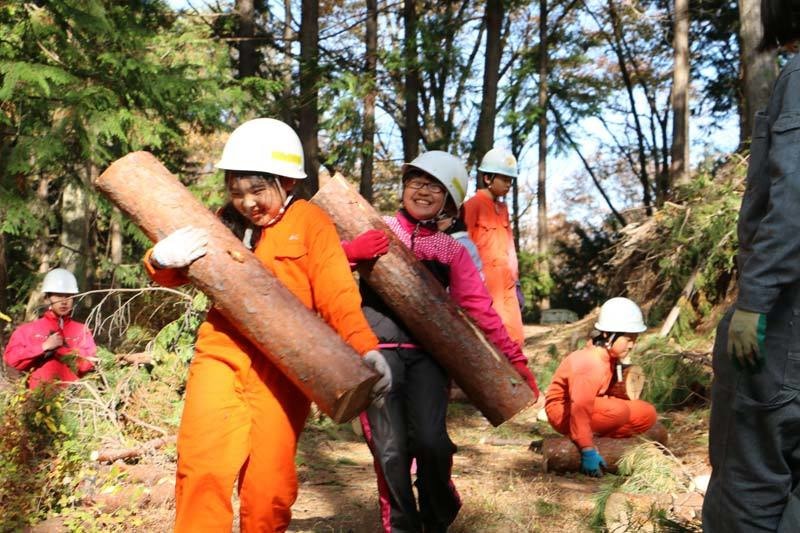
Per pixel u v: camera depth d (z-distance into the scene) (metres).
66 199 17.55
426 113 27.58
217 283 3.21
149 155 3.43
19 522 4.54
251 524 3.35
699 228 11.44
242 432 3.31
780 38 3.07
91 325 15.00
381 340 4.09
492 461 6.89
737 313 2.88
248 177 3.42
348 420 3.31
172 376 7.36
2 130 10.84
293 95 20.33
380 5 31.36
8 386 5.94
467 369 4.04
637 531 4.40
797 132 2.79
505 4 19.50
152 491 5.10
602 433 6.58
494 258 8.68
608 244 28.06
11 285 15.38
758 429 2.92
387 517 4.21
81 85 10.97
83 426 5.98
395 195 34.84
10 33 10.73
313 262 3.45
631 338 6.38
